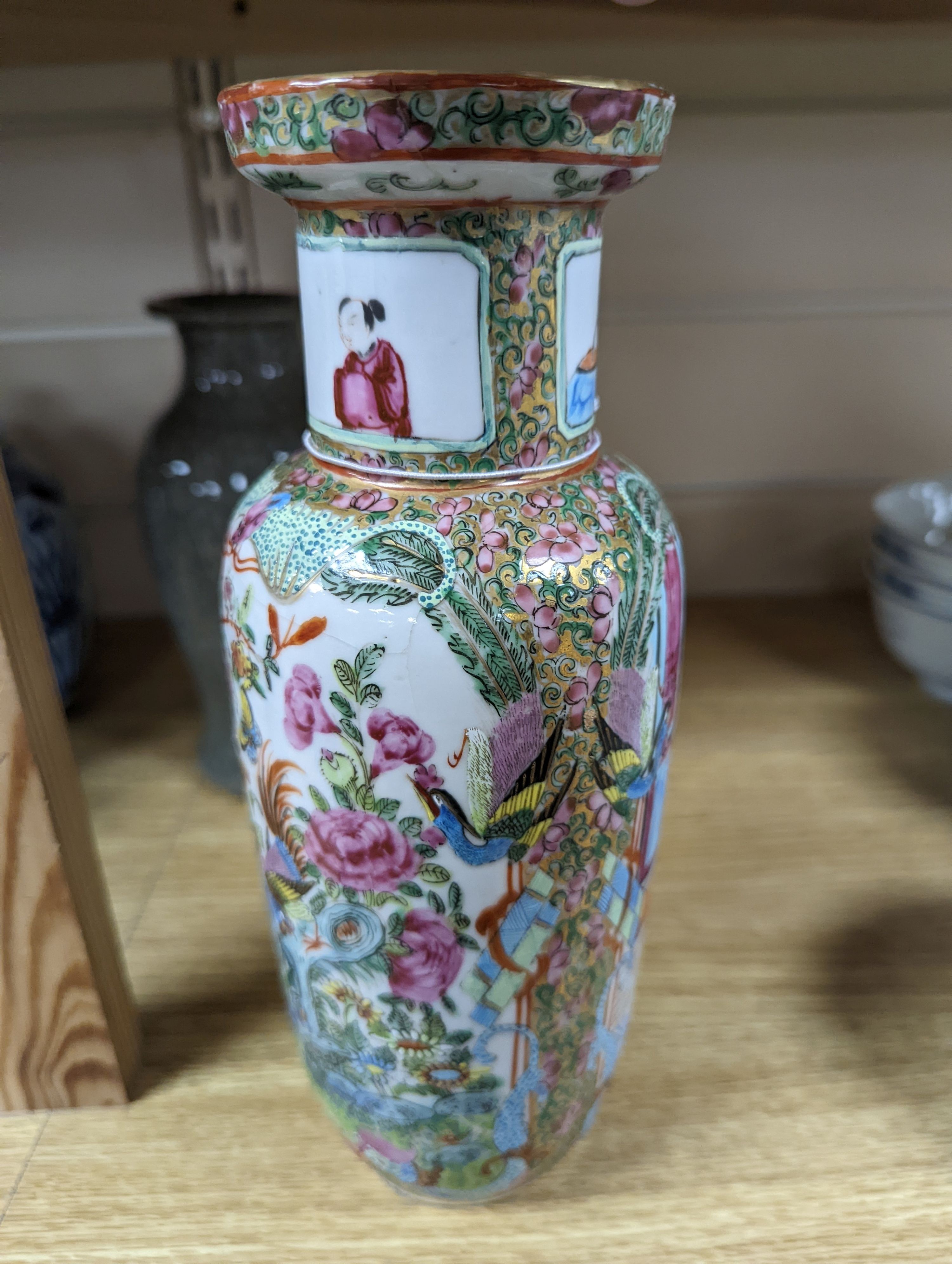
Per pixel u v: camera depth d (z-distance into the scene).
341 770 0.31
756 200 0.76
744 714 0.75
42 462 0.82
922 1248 0.39
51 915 0.41
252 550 0.33
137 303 0.77
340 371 0.31
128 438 0.82
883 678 0.80
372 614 0.29
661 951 0.54
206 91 0.69
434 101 0.24
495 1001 0.35
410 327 0.29
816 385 0.83
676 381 0.83
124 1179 0.42
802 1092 0.46
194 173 0.72
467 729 0.30
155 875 0.60
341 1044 0.38
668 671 0.35
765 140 0.74
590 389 0.33
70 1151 0.44
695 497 0.88
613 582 0.31
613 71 0.70
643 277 0.78
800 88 0.72
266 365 0.55
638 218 0.76
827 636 0.86
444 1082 0.37
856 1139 0.43
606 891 0.36
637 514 0.34
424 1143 0.39
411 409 0.30
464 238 0.28
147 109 0.70
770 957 0.53
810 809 0.65
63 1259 0.39
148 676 0.82
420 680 0.29
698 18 0.50
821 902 0.57
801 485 0.88
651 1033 0.49
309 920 0.36
